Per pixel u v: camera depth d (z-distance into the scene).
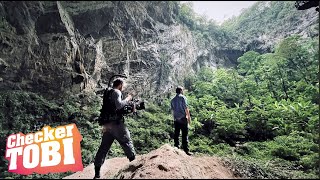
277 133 7.50
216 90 11.81
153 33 15.50
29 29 11.41
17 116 7.64
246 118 8.52
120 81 4.51
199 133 8.25
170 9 17.86
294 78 11.03
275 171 4.59
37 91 9.90
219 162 4.71
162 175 3.79
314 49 12.18
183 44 16.34
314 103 8.77
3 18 10.80
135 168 4.24
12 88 9.38
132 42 13.95
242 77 12.66
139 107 4.55
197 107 9.98
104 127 4.22
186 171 4.04
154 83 13.16
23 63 10.25
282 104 8.61
